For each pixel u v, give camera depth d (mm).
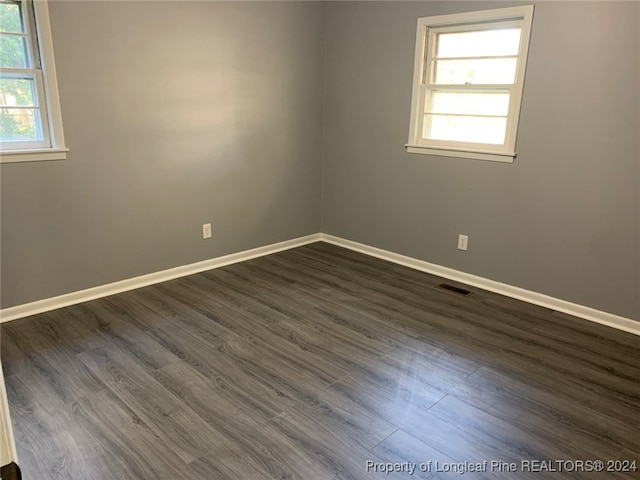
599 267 3133
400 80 3918
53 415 2102
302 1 4121
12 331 2838
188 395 2270
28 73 2822
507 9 3207
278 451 1920
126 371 2453
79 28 2932
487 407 2242
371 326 3031
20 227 2922
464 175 3686
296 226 4648
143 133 3365
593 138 3016
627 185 2938
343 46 4258
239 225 4152
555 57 3074
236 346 2734
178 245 3758
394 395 2312
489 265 3678
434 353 2715
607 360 2691
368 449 1945
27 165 2877
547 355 2729
